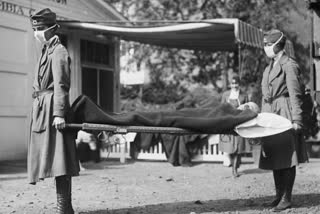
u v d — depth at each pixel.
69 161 5.39
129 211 6.23
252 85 17.83
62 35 13.62
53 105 5.34
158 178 9.51
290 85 5.95
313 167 11.12
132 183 8.80
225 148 9.59
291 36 19.25
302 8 18.97
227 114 5.77
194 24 11.95
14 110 11.82
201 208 6.41
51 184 8.59
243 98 10.09
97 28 12.52
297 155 6.07
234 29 11.34
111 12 15.11
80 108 5.47
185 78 21.02
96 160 12.32
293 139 5.98
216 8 20.48
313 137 13.34
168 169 11.06
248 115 5.68
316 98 7.58
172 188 8.23
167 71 21.19
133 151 12.60
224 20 11.28
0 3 11.48
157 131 5.54
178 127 5.59
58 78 5.29
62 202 5.47
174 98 20.98
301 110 5.93
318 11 7.81
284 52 6.20
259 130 5.69
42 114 5.36
